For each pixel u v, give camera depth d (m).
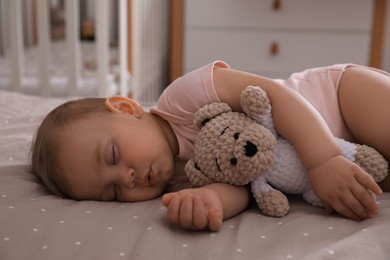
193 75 0.90
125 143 0.80
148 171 0.81
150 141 0.82
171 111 0.90
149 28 2.51
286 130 0.77
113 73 2.22
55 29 3.27
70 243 0.65
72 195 0.83
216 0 2.67
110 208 0.76
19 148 1.04
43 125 0.88
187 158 0.89
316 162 0.73
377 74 0.90
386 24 3.01
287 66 2.70
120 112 0.86
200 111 0.82
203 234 0.66
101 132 0.81
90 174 0.80
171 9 2.99
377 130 0.82
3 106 1.33
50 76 2.06
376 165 0.77
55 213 0.73
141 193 0.81
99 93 1.92
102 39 1.88
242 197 0.75
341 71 0.92
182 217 0.65
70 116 0.85
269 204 0.73
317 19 2.63
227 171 0.74
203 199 0.68
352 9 2.60
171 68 2.82
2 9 2.84
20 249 0.64
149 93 2.58
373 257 0.61
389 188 0.83
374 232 0.65
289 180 0.78
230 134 0.75
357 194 0.69
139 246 0.63
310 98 0.91
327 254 0.60
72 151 0.80
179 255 0.61
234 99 0.84
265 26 2.66
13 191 0.82
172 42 2.74
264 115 0.78
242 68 2.72
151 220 0.70
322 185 0.71
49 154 0.83
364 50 2.64
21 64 2.01
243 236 0.65
